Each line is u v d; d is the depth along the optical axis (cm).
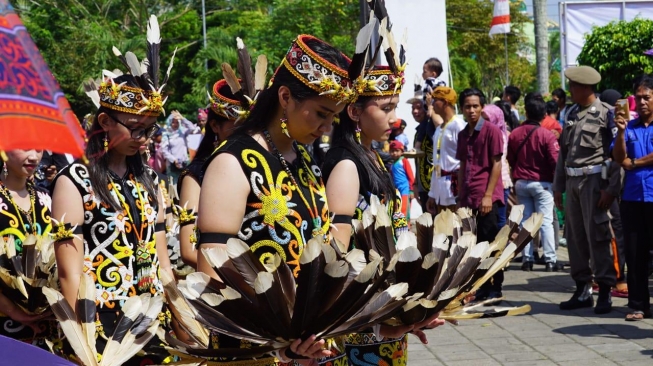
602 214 680
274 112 266
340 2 2172
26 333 342
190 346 259
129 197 336
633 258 655
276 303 226
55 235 313
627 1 1512
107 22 2428
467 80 3219
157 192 357
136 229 334
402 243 265
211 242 249
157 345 301
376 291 246
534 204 872
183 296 235
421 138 927
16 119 140
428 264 253
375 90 331
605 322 658
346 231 308
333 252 222
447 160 784
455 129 779
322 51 261
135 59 329
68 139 144
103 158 330
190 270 417
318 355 240
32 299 333
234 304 227
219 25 2886
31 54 146
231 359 256
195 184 393
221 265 232
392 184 350
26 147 141
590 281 709
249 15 2809
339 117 334
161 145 1486
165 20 2689
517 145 868
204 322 233
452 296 262
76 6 2284
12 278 330
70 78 1964
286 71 262
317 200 272
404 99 1194
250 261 231
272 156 262
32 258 339
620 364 542
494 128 716
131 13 2712
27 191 370
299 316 230
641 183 637
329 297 227
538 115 872
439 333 652
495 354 580
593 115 690
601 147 681
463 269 273
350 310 236
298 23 2194
